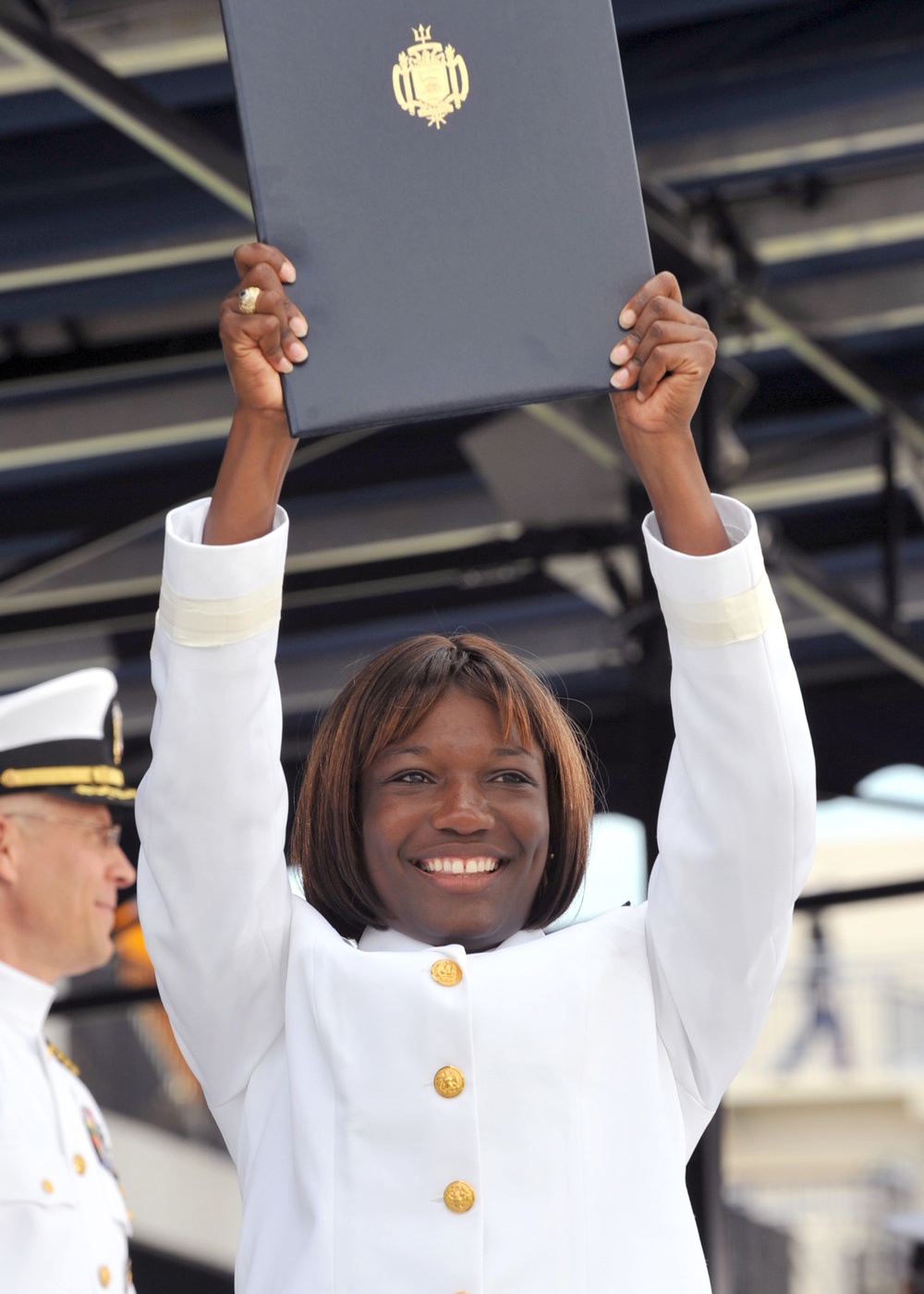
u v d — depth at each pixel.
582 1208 2.84
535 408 7.49
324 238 2.80
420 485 9.48
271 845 3.02
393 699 3.15
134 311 8.32
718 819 2.92
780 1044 24.84
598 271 2.81
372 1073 2.88
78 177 7.54
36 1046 4.85
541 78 2.87
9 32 5.93
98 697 5.19
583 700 10.49
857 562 10.12
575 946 3.04
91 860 5.01
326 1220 2.81
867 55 7.17
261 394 2.76
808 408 9.29
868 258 8.16
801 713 2.96
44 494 9.49
